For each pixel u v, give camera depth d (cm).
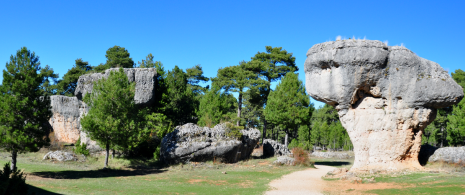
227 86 5697
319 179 2705
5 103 2459
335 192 2105
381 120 2569
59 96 4903
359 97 2645
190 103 5144
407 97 2494
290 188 2305
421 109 2478
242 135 3847
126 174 2977
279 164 3603
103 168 3138
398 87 2506
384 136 2559
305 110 4297
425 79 2455
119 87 3194
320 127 7156
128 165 3512
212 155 3547
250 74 5441
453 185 1956
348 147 7156
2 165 2878
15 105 2495
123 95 3206
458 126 4134
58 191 1970
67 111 4884
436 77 2459
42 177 2511
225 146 3562
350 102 2609
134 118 3322
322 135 7038
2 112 2480
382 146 2561
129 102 3216
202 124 4659
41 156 3631
